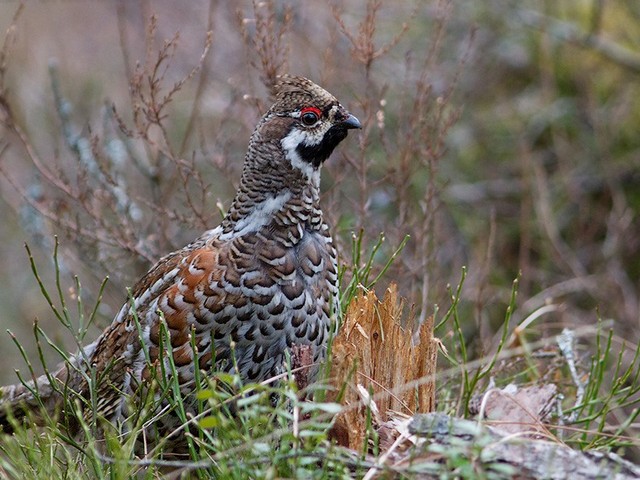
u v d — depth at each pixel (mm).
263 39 10172
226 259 7320
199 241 7824
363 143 10188
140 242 10883
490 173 14641
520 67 15367
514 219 14180
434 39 12305
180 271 7496
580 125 14906
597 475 5590
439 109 10969
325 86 10867
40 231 11867
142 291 7840
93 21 18250
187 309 7273
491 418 6805
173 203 12766
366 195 10531
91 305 11766
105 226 10484
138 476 7156
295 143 7559
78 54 17656
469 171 14586
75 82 16312
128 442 6492
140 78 9867
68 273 11695
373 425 6711
